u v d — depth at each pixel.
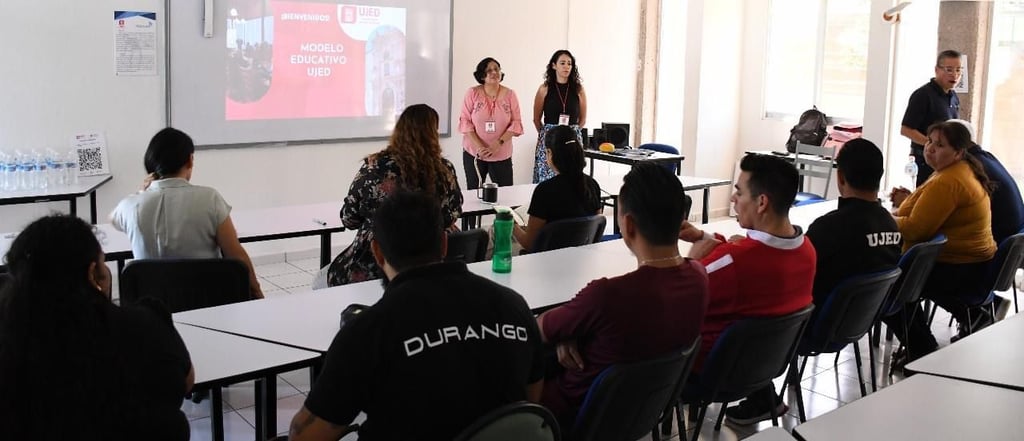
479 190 5.55
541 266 3.50
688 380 2.85
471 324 1.86
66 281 1.67
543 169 6.91
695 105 8.25
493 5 7.44
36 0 5.35
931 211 4.10
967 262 4.16
